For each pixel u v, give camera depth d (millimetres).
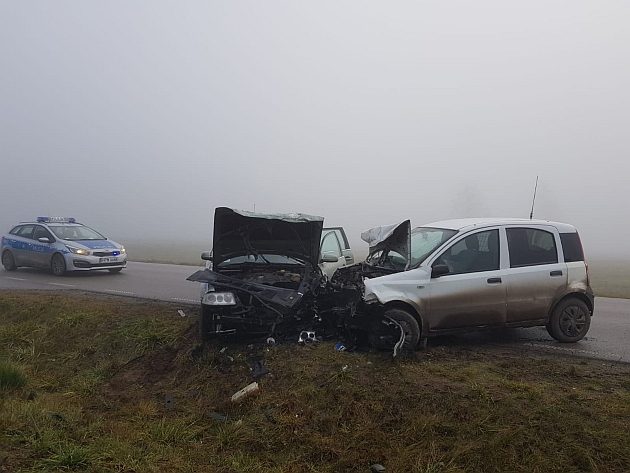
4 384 6434
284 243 7867
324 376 5906
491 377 6055
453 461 4426
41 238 16453
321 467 4520
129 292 12648
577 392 5633
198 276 7305
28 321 9508
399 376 5918
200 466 4547
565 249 8062
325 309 7375
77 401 6254
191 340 7605
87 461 4465
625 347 7914
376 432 4883
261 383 6008
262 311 7102
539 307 7773
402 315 7051
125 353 7785
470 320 7441
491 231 7805
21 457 4453
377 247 8484
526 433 4691
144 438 5059
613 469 4289
